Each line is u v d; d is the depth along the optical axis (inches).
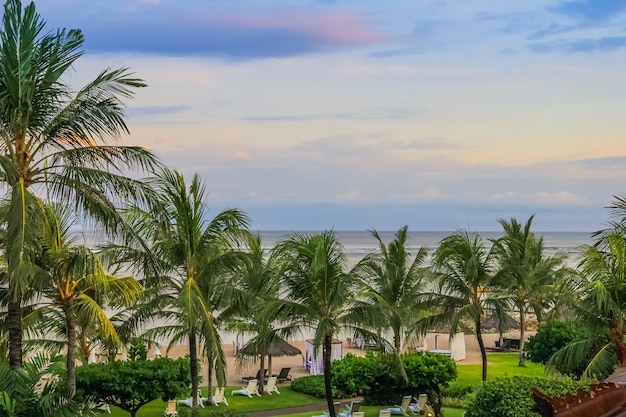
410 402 1173.1
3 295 726.5
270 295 1091.9
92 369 978.1
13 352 609.9
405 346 1347.2
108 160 644.7
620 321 892.6
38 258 792.9
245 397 1285.7
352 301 1010.1
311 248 951.0
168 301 1027.3
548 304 1723.7
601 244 924.6
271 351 1460.4
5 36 586.9
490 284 1270.9
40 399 509.7
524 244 1673.2
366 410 1157.1
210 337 949.2
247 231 1024.9
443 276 1268.5
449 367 1132.5
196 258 997.8
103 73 621.9
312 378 1380.4
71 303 824.3
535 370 1569.9
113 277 872.9
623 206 901.8
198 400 1067.9
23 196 581.9
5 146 616.7
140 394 973.8
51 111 629.3
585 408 171.3
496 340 2075.5
